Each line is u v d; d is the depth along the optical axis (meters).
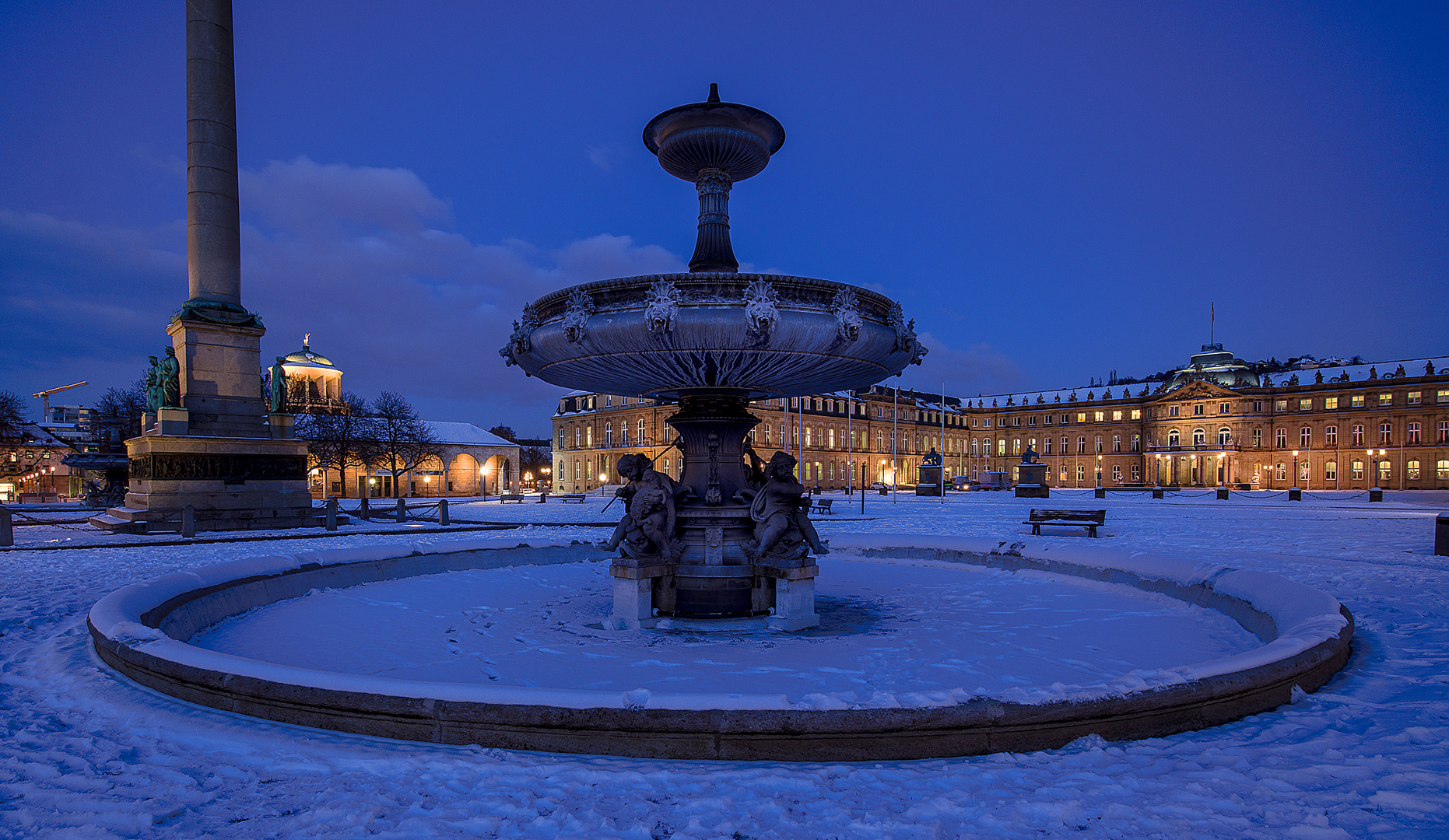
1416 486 86.44
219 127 19.34
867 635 6.56
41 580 10.41
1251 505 44.66
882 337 6.86
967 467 118.44
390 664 5.45
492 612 7.68
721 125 7.22
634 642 6.30
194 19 18.95
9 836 2.82
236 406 19.64
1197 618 7.16
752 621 6.99
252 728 3.90
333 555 9.36
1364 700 4.50
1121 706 3.76
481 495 77.44
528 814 2.96
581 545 12.36
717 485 7.65
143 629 5.12
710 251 7.79
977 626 6.84
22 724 4.15
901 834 2.78
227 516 19.09
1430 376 86.06
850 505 44.81
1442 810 2.91
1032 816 2.91
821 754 3.50
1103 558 9.35
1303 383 94.56
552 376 7.90
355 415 51.34
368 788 3.22
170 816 2.99
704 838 2.77
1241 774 3.31
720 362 6.75
